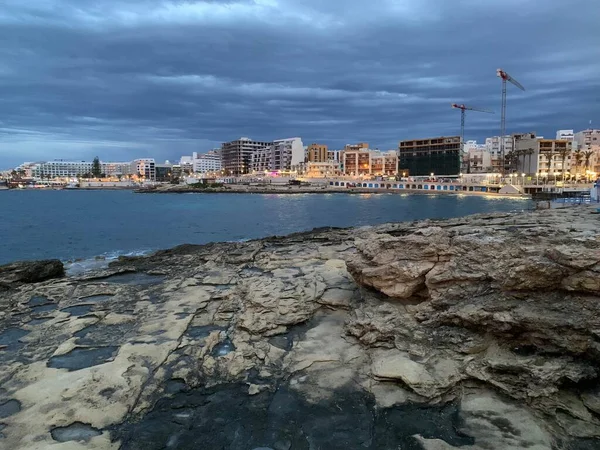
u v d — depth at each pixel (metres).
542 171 141.50
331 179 182.00
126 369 9.25
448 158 178.62
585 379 7.38
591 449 6.32
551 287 8.57
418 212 72.00
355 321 10.79
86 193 172.88
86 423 7.41
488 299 9.27
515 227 17.81
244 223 55.06
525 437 6.68
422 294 11.06
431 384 7.94
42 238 40.31
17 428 7.23
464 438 6.80
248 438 7.12
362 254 12.73
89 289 16.25
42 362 9.81
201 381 8.87
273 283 14.63
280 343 10.55
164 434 7.22
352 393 8.24
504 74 165.75
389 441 6.89
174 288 15.81
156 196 141.38
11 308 14.29
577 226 18.20
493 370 8.07
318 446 6.88
